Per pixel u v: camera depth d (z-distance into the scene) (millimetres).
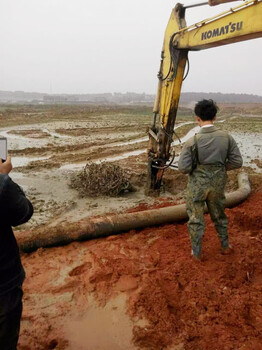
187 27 5410
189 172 3791
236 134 19062
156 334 2988
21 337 2963
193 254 4109
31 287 3676
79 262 4219
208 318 3156
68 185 7875
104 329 3088
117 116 32406
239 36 4492
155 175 7129
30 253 4445
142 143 14781
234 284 3660
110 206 6539
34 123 22453
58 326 3115
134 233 5078
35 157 11359
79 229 4730
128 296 3537
